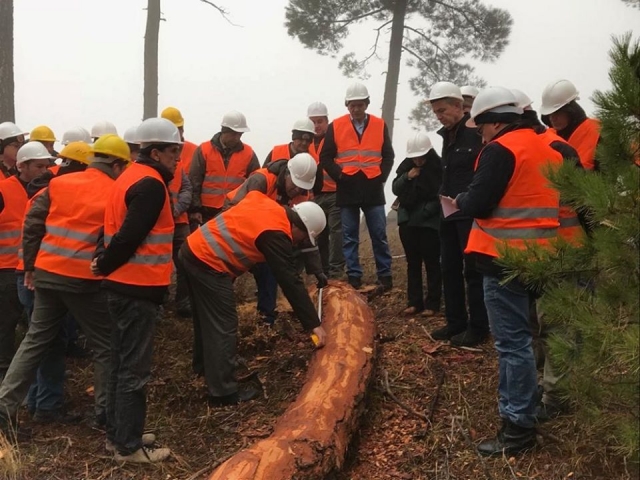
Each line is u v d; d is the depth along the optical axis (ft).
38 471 13.17
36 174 17.44
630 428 9.16
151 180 12.67
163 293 13.25
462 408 14.42
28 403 15.98
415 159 19.29
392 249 31.09
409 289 20.35
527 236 12.06
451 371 16.12
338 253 23.91
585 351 9.73
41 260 14.28
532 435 12.51
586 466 11.87
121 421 13.16
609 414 10.25
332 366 14.55
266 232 14.88
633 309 9.46
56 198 14.40
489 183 12.00
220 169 22.12
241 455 11.25
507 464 12.17
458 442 13.25
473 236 12.65
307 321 15.46
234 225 15.17
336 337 16.06
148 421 15.21
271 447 11.41
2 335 17.29
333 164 22.22
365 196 22.35
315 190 23.58
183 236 20.84
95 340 14.66
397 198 19.99
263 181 17.11
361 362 14.94
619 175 9.88
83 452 13.97
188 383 16.62
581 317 9.73
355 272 22.79
